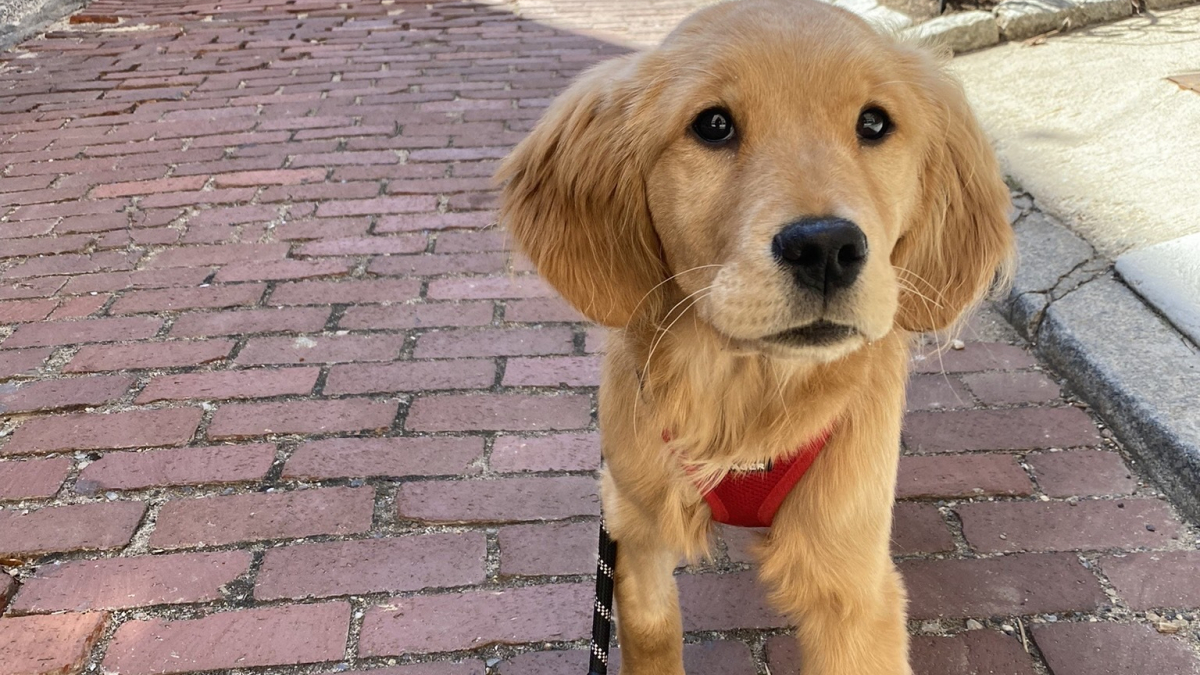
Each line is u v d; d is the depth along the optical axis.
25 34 2.68
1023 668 0.75
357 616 0.81
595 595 0.77
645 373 0.69
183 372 1.12
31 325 1.21
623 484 0.71
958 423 1.01
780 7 0.65
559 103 0.75
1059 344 1.08
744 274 0.56
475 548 0.87
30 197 1.57
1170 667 0.74
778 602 0.71
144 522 0.90
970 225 0.73
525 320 1.21
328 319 1.22
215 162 1.70
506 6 2.96
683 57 0.65
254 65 2.32
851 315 0.55
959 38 1.94
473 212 1.48
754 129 0.61
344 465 0.97
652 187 0.66
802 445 0.67
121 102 2.05
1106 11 1.94
